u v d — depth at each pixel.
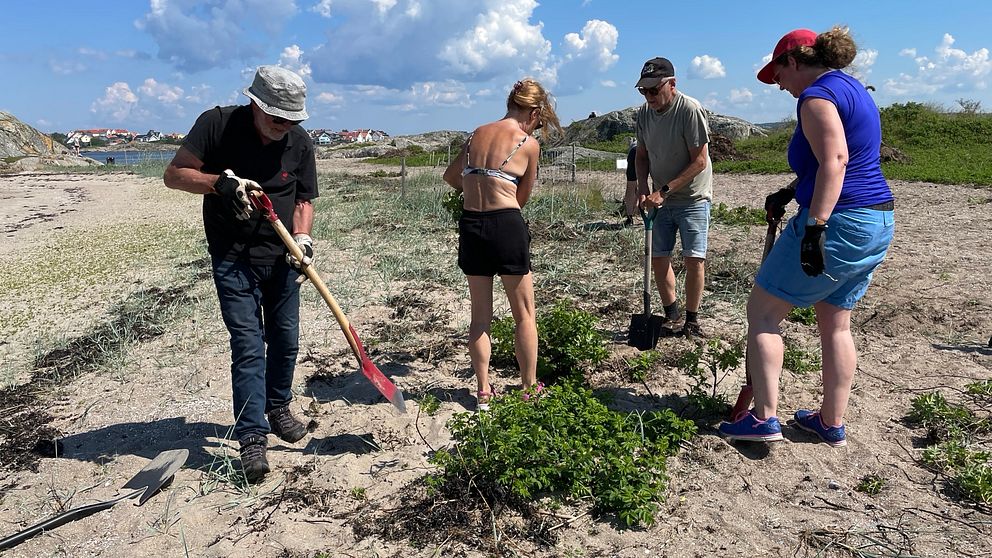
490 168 3.71
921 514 2.95
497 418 3.30
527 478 3.02
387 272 7.31
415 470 3.43
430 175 17.92
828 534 2.83
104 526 3.12
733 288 6.47
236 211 3.21
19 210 15.84
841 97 3.08
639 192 5.15
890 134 22.91
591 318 4.53
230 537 2.99
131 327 6.04
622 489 2.98
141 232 11.58
